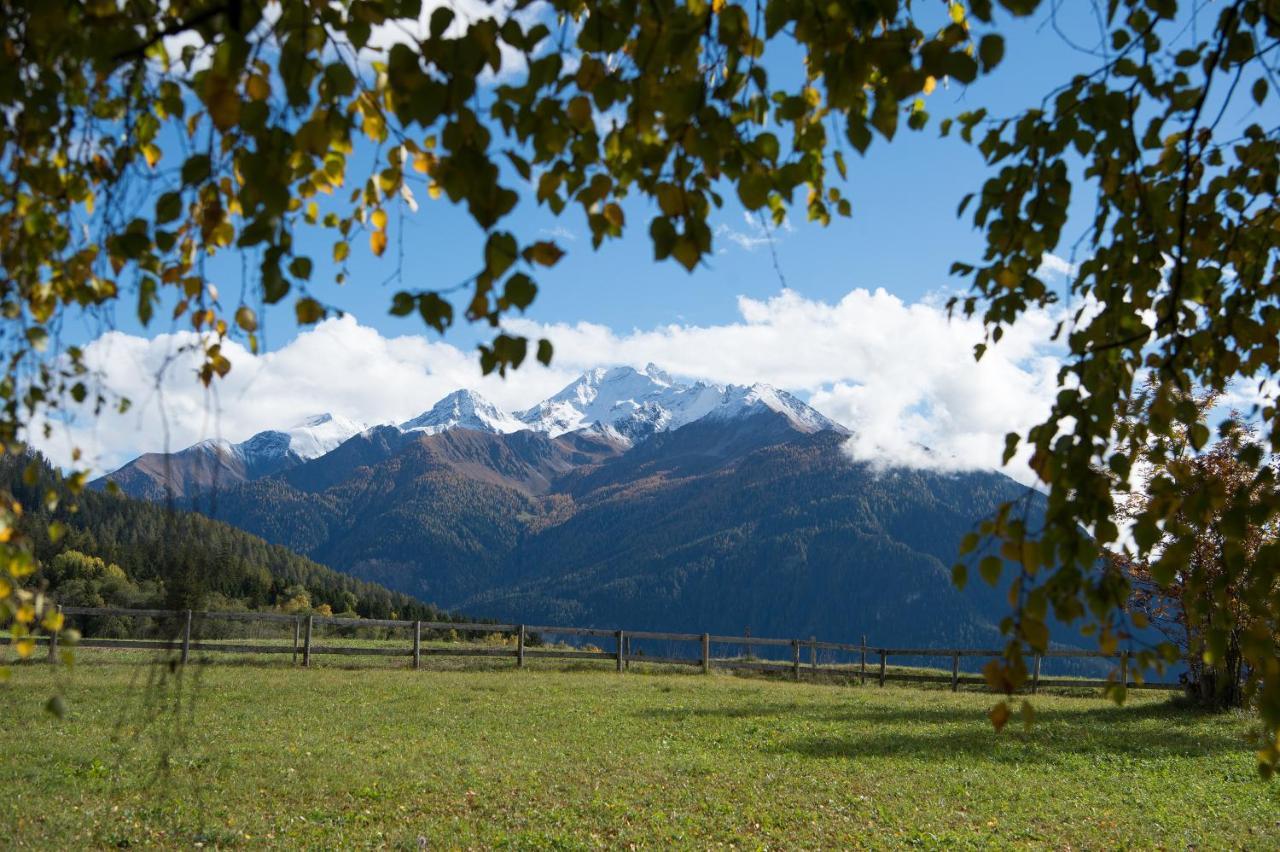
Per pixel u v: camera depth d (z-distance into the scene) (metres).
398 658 23.55
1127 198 4.02
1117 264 4.11
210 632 23.39
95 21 2.64
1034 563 3.08
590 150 3.13
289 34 2.71
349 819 8.73
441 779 10.38
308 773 10.29
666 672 25.47
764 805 9.86
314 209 3.89
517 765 11.33
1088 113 3.72
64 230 3.67
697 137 2.75
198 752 10.95
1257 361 4.24
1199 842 8.96
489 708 15.98
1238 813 10.12
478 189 2.45
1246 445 3.81
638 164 3.19
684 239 2.75
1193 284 4.27
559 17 3.06
